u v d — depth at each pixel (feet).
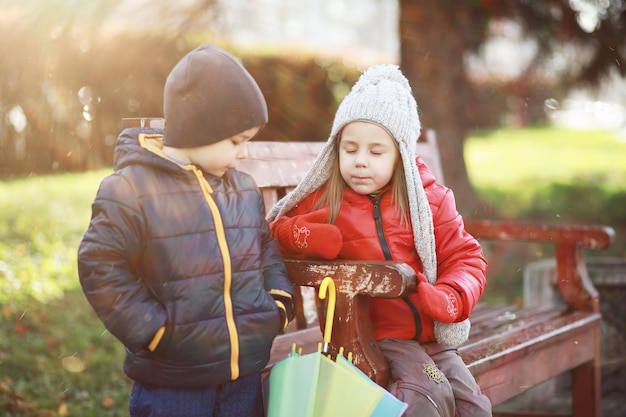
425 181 8.67
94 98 30.81
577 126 79.92
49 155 40.09
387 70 8.60
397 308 8.30
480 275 8.20
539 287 15.76
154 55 30.55
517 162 60.64
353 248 8.44
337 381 6.92
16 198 34.19
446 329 8.23
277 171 10.64
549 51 28.91
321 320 8.08
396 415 6.84
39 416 12.75
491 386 9.67
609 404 14.69
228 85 7.13
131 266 7.02
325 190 8.79
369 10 77.20
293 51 34.96
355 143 8.26
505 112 54.44
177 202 7.10
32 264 23.00
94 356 16.19
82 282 6.83
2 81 29.48
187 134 7.16
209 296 7.06
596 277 15.17
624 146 68.33
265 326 7.38
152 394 7.13
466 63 30.42
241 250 7.38
